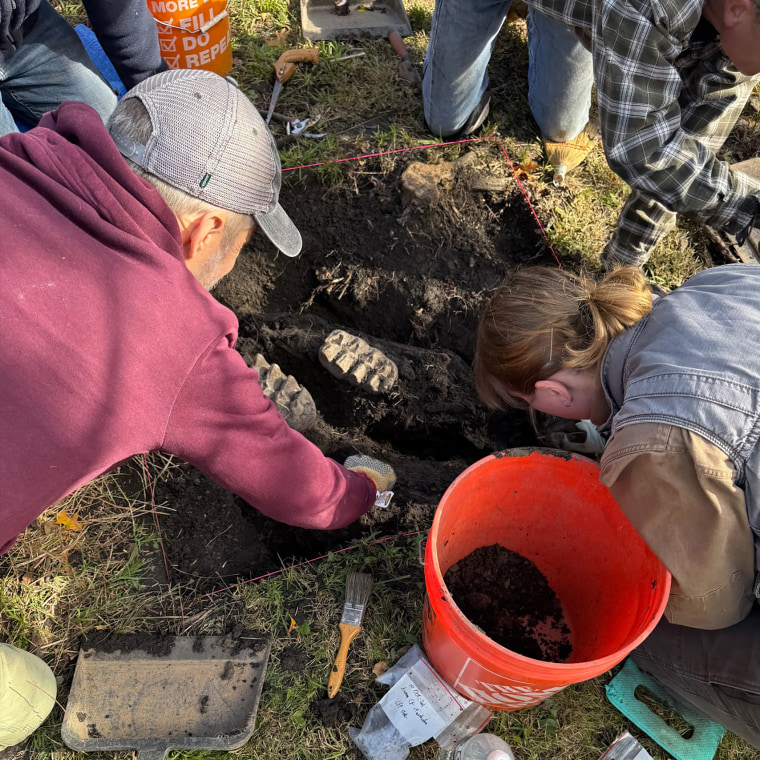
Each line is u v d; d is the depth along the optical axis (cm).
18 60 189
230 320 110
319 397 223
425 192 229
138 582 179
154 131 110
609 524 148
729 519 107
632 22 136
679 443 103
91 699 163
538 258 239
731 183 171
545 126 255
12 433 94
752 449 103
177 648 170
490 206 242
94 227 101
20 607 172
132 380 99
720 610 124
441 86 233
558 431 202
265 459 120
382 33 292
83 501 188
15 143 107
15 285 94
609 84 150
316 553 190
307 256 237
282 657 171
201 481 194
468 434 215
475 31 208
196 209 115
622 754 161
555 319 122
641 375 111
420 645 172
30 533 181
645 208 197
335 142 251
